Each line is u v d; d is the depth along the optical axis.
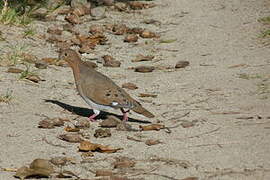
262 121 11.94
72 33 18.69
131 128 11.81
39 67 15.34
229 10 20.50
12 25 18.19
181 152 10.51
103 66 16.12
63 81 14.73
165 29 19.27
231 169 9.66
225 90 13.95
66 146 10.84
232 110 12.69
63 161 9.98
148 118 12.59
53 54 16.66
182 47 17.64
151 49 17.61
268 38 17.66
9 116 12.09
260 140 10.88
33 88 13.92
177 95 13.85
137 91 14.23
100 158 10.31
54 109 12.83
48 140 11.05
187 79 14.94
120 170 9.76
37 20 19.39
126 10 21.17
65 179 9.40
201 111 12.76
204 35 18.42
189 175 9.48
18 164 9.94
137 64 16.39
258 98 13.30
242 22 19.23
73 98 13.66
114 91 11.96
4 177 9.40
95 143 11.02
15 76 14.48
